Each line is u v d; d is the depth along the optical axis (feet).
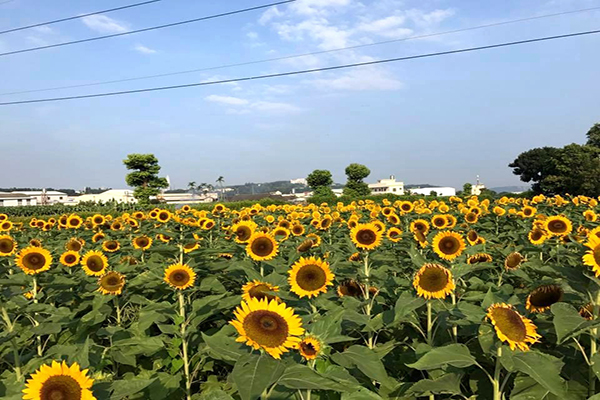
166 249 29.14
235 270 23.80
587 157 221.25
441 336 15.70
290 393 11.35
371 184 433.89
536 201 73.72
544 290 13.76
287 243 33.12
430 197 171.63
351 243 21.42
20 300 18.28
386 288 19.79
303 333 10.39
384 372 11.18
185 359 17.12
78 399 9.02
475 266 18.84
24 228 61.16
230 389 16.10
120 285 21.31
